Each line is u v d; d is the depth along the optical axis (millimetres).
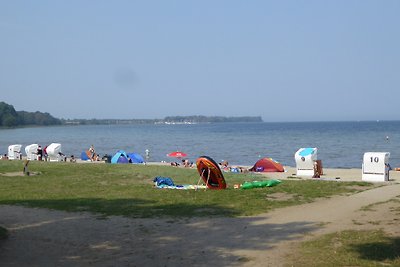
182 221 12852
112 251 9852
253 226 11977
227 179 25000
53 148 41906
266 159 32594
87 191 19469
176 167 31750
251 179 25109
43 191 19578
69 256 9492
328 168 36719
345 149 59000
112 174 26641
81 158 47500
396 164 39625
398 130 128000
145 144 82312
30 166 31484
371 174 23734
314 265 8406
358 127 170250
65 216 13773
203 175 20484
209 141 88250
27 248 10133
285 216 13281
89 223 12727
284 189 18953
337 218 12766
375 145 65438
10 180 23672
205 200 16438
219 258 9094
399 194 16859
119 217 13547
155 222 12766
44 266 8781
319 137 93500
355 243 9867
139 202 16203
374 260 8648
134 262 9000
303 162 27984
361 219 12516
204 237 10906
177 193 18328
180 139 98812
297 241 10266
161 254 9523
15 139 107500
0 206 15648
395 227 11375
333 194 17484
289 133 120875
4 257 9414
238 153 57500
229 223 12438
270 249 9648
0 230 11469
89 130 194000
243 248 9805
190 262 8875
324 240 10211
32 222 12922
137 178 24875
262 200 16250
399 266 8266
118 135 130750
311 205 15125
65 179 24203
